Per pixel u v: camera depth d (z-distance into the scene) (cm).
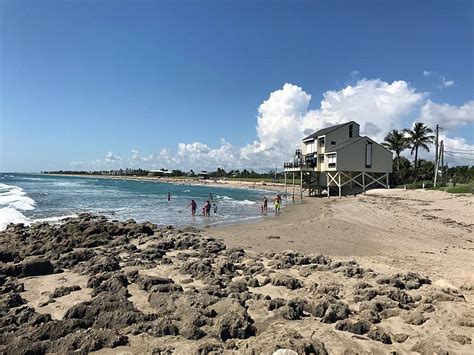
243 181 12938
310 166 5491
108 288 936
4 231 1936
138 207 3891
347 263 1217
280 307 800
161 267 1221
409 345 652
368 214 2816
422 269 1202
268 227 2353
